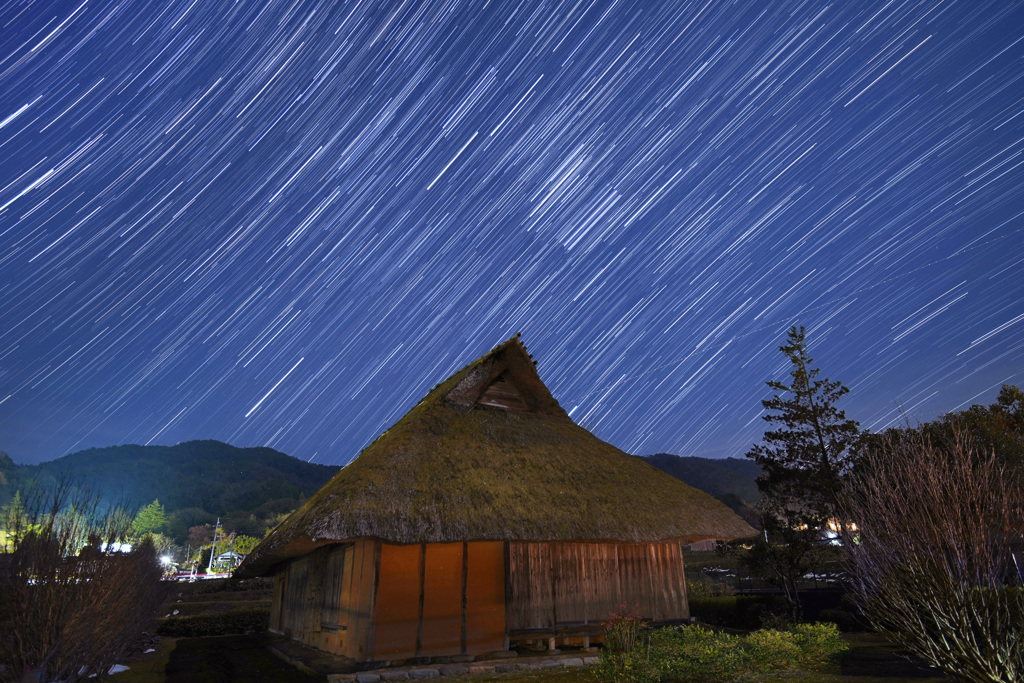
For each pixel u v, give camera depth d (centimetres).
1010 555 733
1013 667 649
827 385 2180
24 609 915
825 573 2428
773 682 917
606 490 1386
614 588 1397
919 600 742
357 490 1084
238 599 3566
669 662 961
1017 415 1802
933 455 794
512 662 1166
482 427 1433
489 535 1112
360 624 1157
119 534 1098
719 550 2203
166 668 1288
